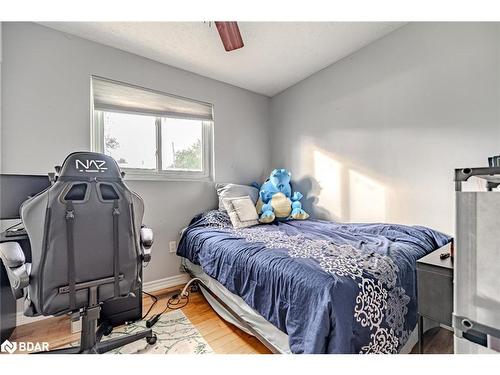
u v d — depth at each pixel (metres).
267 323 1.24
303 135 2.79
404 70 1.88
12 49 1.67
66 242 1.03
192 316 1.74
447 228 1.67
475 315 0.65
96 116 2.07
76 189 1.07
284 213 2.50
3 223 1.61
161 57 2.25
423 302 0.92
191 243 2.05
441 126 1.69
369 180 2.13
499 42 1.45
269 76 2.68
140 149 2.29
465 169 0.66
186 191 2.51
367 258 1.20
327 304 0.90
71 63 1.89
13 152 1.67
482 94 1.52
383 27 1.88
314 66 2.48
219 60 2.33
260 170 3.16
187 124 2.59
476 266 0.65
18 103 1.69
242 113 2.98
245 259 1.38
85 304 1.08
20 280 0.97
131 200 1.23
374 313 0.98
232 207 2.35
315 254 1.26
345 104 2.32
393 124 1.96
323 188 2.56
